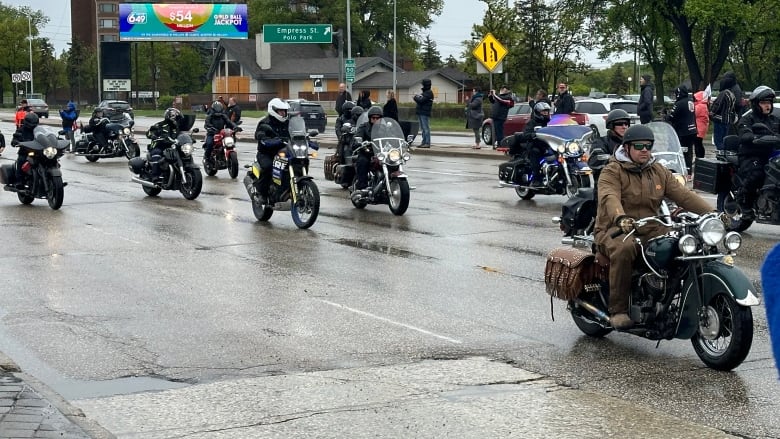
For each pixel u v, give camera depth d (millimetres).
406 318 9633
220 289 11094
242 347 8586
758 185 14414
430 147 33375
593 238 8875
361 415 6688
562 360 8117
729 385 7359
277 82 102562
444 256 13180
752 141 14352
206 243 14414
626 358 8172
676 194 8250
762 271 2896
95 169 28438
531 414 6691
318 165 29109
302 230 15688
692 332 7785
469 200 19547
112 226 16266
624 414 6680
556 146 18125
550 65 54625
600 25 55312
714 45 60156
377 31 108125
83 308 10188
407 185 17250
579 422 6512
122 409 6863
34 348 8617
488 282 11383
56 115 86375
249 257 13195
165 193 21547
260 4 106750
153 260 13008
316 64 100625
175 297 10688
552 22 54781
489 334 9000
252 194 16594
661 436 6230
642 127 8227
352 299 10523
